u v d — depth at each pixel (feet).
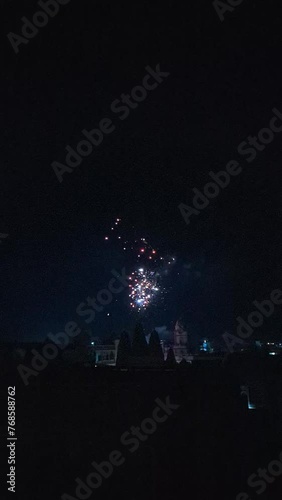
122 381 39.91
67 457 37.42
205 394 39.29
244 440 38.55
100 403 39.11
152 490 36.47
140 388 39.42
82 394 39.27
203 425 38.50
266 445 38.55
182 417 38.73
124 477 37.01
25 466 37.01
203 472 37.04
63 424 38.50
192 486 36.60
